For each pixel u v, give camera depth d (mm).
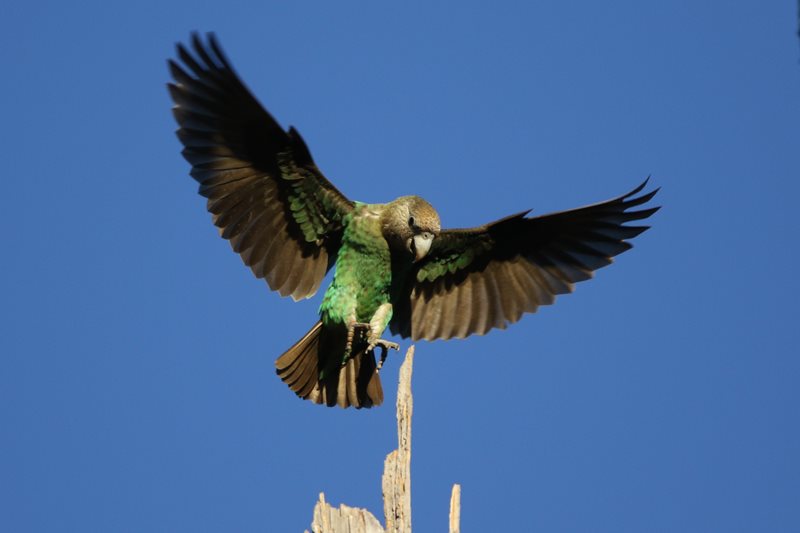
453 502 8867
